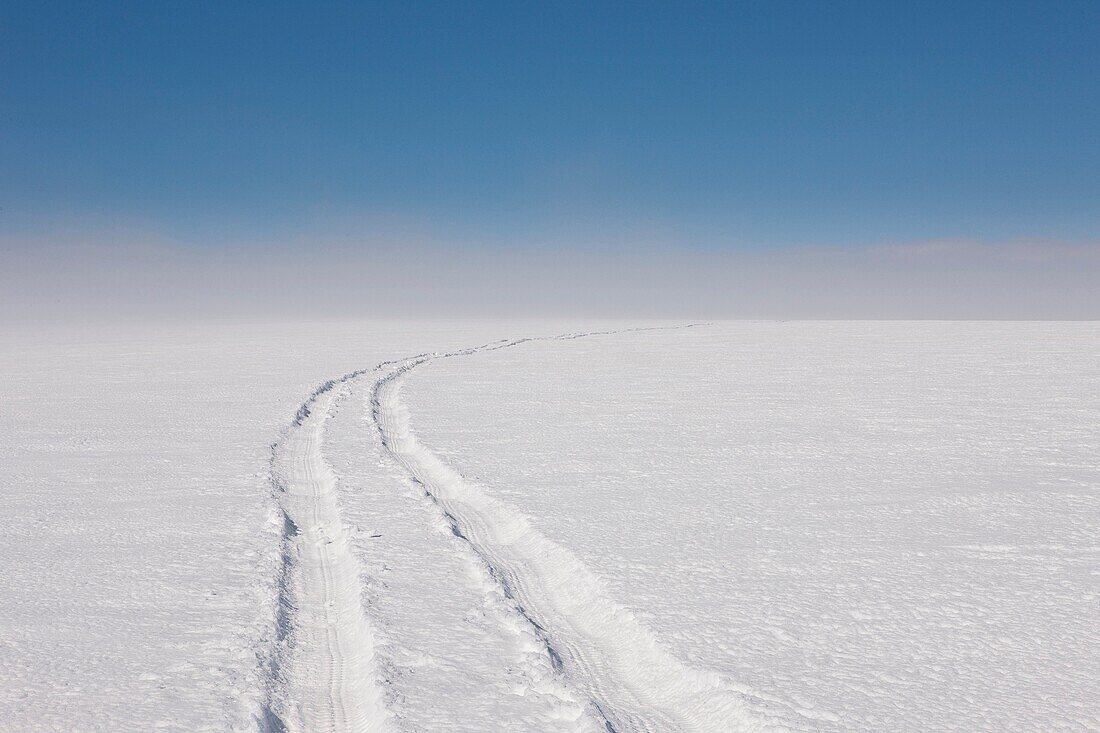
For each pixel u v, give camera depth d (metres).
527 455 12.70
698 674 5.25
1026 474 10.87
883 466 11.55
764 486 10.46
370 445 13.97
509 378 25.31
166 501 10.25
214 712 4.91
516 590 7.04
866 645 5.66
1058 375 23.47
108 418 17.91
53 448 14.26
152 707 4.98
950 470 11.20
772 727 4.57
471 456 12.64
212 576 7.38
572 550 7.83
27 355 42.47
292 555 8.23
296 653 5.96
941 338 42.00
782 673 5.24
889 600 6.48
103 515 9.61
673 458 12.36
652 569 7.27
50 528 9.06
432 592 6.84
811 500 9.71
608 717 4.86
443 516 9.16
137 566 7.69
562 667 5.53
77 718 4.85
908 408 17.31
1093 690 4.96
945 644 5.65
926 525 8.59
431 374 27.02
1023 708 4.75
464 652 5.68
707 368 27.89
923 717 4.66
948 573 7.10
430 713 4.85
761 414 16.83
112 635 6.09
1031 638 5.72
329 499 10.52
